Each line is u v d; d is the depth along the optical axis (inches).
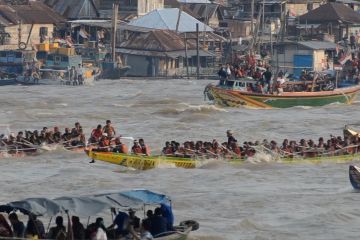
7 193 6624.0
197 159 7731.3
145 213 5590.6
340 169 7741.1
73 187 6855.3
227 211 6181.1
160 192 6692.9
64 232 4881.9
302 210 6220.5
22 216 5531.5
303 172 7583.7
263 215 6087.6
